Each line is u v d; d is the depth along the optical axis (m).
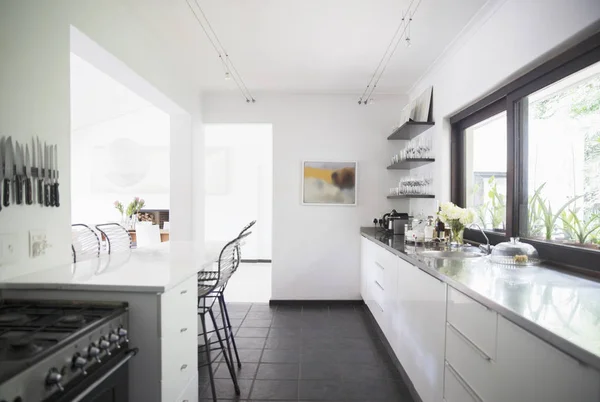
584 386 0.79
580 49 1.57
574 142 1.71
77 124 6.52
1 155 1.31
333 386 2.23
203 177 4.11
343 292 4.07
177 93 3.24
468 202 2.88
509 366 1.08
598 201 1.59
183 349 1.51
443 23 2.41
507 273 1.59
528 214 2.07
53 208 1.58
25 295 1.29
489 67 2.25
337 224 4.09
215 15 2.36
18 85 1.39
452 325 1.50
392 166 3.77
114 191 6.75
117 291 1.27
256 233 6.72
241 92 4.00
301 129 4.07
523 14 1.89
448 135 3.03
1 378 0.75
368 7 2.23
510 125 2.15
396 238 3.11
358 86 3.81
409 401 2.07
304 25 2.48
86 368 1.00
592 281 1.44
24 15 1.42
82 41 1.91
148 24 2.49
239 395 2.13
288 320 3.47
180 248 2.36
